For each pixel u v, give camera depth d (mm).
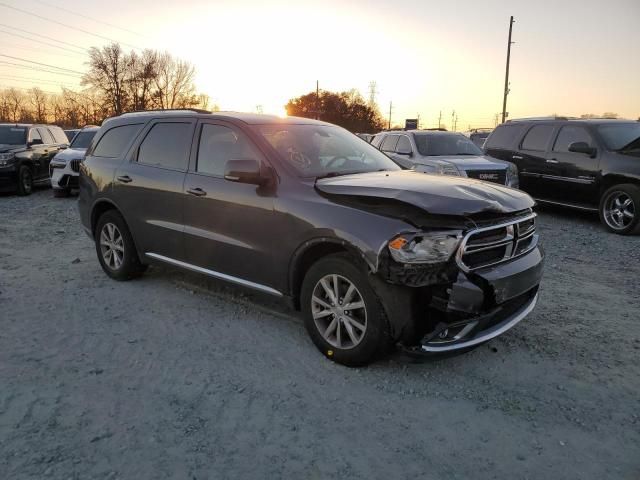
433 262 3318
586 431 3062
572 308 5051
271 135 4566
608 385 3584
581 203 9719
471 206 3420
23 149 14023
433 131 11406
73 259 6836
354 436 3002
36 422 3074
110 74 73250
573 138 9930
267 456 2814
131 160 5535
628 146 9258
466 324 3406
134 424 3080
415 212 3438
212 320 4691
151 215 5211
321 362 3889
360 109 80125
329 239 3693
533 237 4152
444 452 2869
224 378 3646
